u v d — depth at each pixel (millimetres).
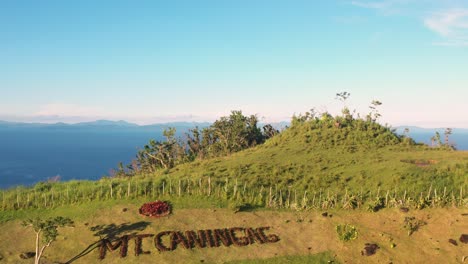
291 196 42844
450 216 35656
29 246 31812
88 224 34781
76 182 47188
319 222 36406
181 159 88625
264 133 110625
